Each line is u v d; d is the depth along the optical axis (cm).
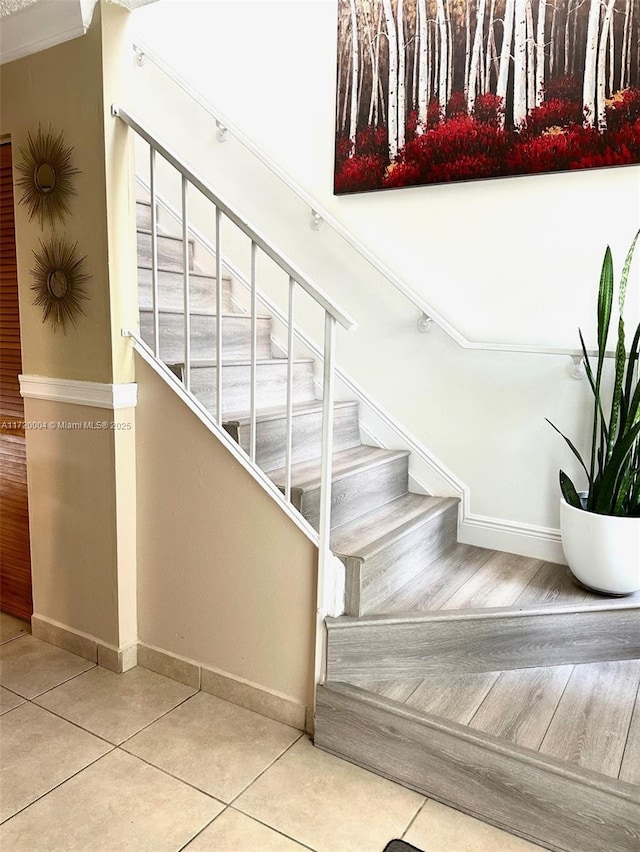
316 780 176
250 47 291
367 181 265
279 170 281
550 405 240
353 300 279
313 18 273
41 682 221
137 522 227
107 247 204
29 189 221
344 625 185
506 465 253
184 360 227
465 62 238
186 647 222
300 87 280
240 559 203
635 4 207
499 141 235
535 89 227
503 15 229
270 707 203
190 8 304
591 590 214
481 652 196
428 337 263
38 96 213
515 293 243
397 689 184
